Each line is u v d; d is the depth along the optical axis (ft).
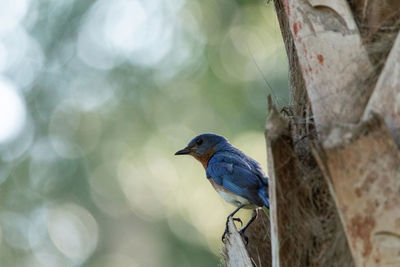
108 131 55.93
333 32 18.10
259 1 50.21
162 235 51.55
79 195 57.57
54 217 58.80
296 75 20.74
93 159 56.54
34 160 58.18
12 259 59.11
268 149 18.26
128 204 55.93
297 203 18.11
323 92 18.08
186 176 51.70
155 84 54.08
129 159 55.11
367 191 15.52
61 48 57.26
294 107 20.83
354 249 15.74
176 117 52.60
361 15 17.99
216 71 51.03
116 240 57.57
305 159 18.48
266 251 24.07
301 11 18.89
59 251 59.93
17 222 58.90
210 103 50.70
